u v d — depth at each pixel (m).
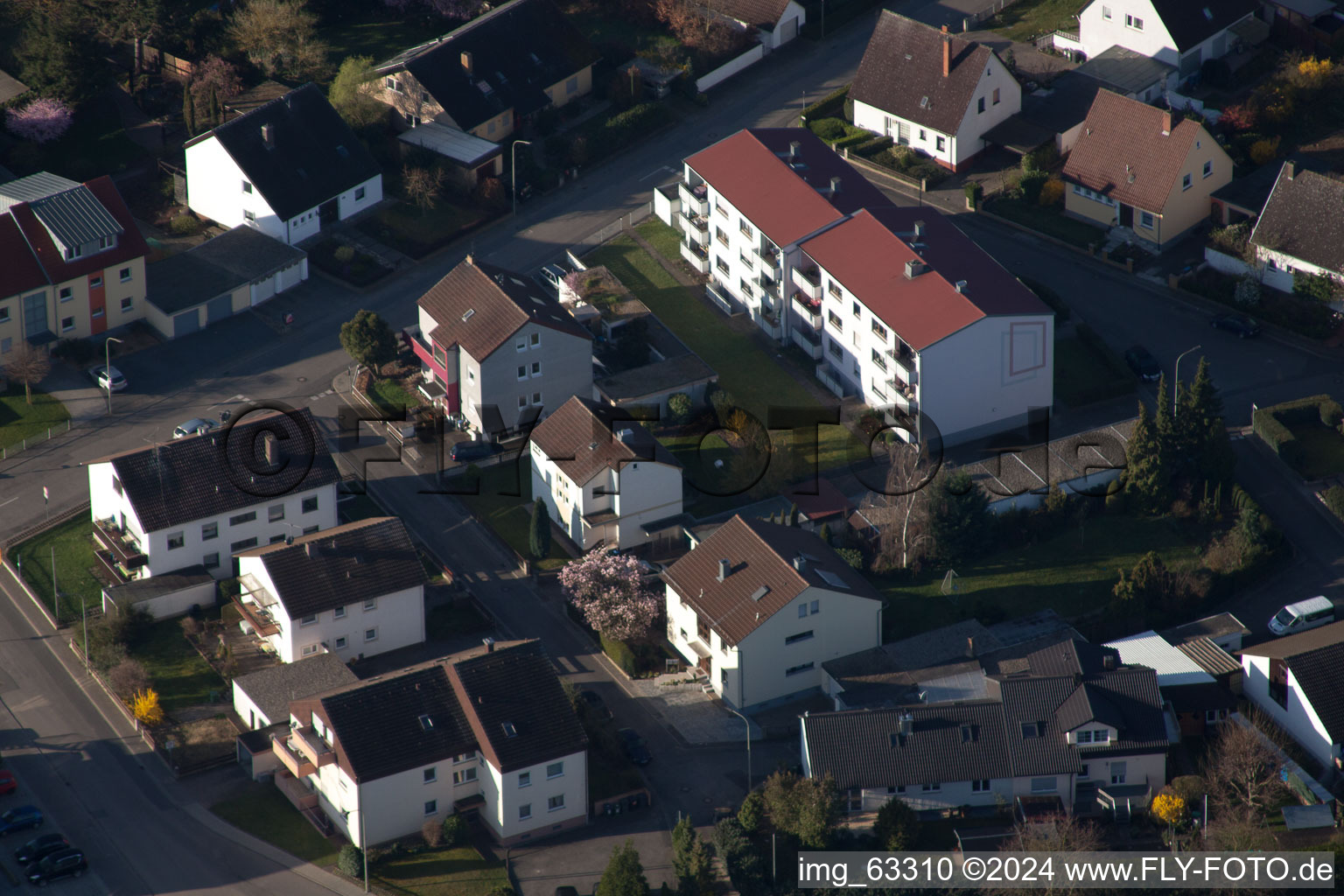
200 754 148.75
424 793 141.12
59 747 150.00
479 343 178.25
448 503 175.25
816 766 142.25
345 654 157.75
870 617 156.00
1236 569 163.38
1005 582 164.50
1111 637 159.88
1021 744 143.12
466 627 162.50
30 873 137.25
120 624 158.75
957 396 177.38
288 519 168.88
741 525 159.38
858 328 182.88
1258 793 141.62
